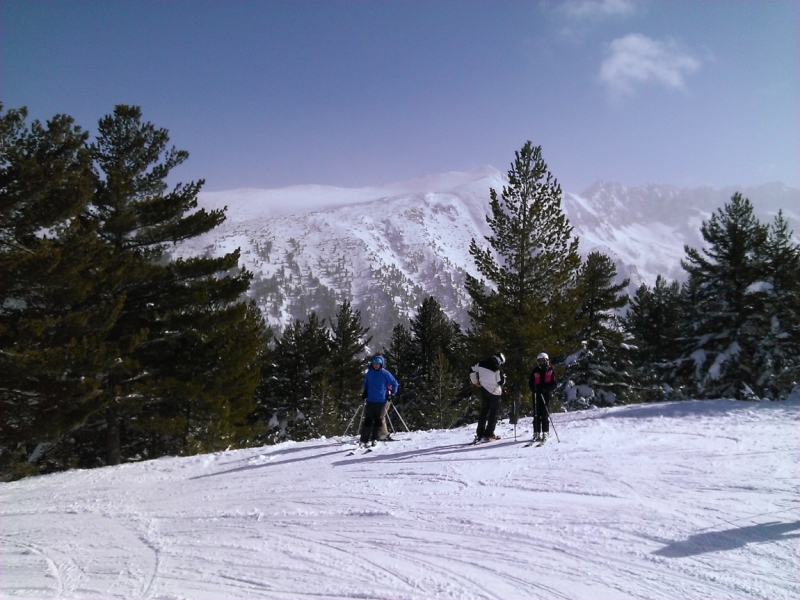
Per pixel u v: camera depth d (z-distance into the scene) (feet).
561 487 23.52
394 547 18.83
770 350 66.69
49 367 49.21
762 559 15.46
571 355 89.61
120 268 59.26
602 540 17.67
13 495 32.86
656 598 14.02
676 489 21.86
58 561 20.53
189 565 19.04
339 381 129.70
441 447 35.78
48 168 49.32
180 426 65.05
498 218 67.51
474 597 14.90
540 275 66.95
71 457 70.64
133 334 59.52
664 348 104.22
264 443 113.39
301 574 17.34
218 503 26.89
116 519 25.81
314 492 26.91
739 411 39.73
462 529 19.84
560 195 66.18
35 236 53.26
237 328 74.64
